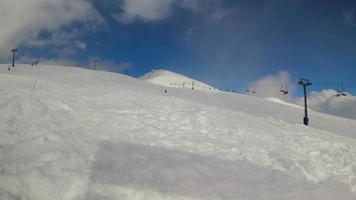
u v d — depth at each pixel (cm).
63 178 653
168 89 7456
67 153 778
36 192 601
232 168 891
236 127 1367
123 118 1229
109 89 2231
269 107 6575
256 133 1331
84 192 634
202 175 805
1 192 575
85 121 1112
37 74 6569
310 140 1336
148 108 1512
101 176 697
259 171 901
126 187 664
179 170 805
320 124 5294
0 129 902
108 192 641
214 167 872
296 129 1700
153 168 791
